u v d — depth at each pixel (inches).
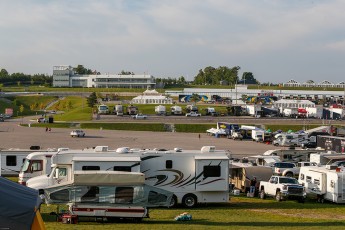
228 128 4975.4
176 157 1582.2
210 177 1582.2
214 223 1237.7
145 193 1223.5
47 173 1827.0
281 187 1758.1
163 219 1289.4
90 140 4249.5
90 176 1216.2
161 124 5654.5
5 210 812.0
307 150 2977.4
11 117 7785.4
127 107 7278.5
